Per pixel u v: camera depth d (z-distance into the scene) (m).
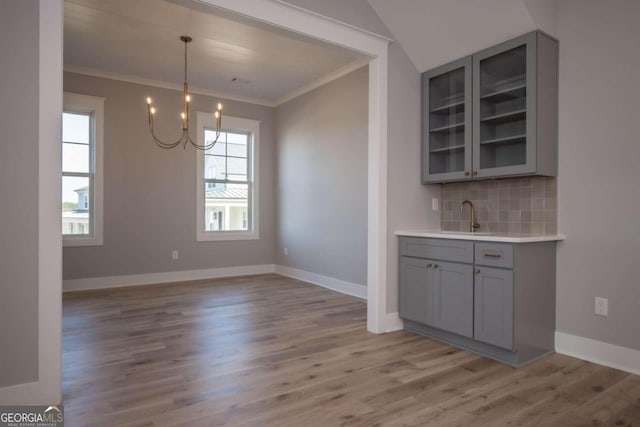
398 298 3.37
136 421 1.85
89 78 4.95
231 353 2.76
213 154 5.92
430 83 3.46
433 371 2.46
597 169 2.63
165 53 4.39
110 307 4.06
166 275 5.48
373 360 2.64
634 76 2.46
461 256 2.83
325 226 5.18
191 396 2.11
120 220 5.16
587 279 2.67
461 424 1.84
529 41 2.72
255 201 6.20
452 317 2.89
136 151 5.26
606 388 2.22
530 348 2.62
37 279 1.95
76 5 3.35
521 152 2.86
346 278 4.82
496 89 2.96
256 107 6.20
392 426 1.82
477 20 2.88
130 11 3.45
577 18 2.73
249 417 1.89
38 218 1.96
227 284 5.35
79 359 2.64
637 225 2.45
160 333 3.21
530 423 1.85
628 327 2.48
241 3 2.54
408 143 3.44
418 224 3.52
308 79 5.23
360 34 3.11
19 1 1.92
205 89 5.69
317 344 2.96
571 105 2.76
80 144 4.99
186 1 2.38
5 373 1.89
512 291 2.52
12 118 1.91
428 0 2.97
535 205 2.96
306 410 1.96
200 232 5.73
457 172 3.23
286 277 5.91
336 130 5.00
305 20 2.82
